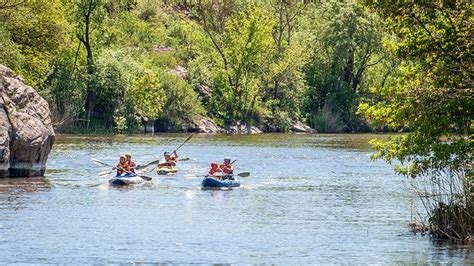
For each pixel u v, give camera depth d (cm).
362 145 10538
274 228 4216
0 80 6016
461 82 3631
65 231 4025
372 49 14400
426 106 3694
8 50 9775
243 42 13525
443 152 3759
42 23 10475
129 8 14775
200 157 8462
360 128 14750
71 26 11094
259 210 4841
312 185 6197
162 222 4350
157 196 5431
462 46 3575
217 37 14100
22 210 4641
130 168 6247
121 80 12094
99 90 12012
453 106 3675
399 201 5269
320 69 14988
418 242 3812
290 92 14362
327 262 3419
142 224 4275
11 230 4019
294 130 14212
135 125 12231
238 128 13500
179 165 7644
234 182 6062
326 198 5419
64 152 8594
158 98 12212
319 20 15088
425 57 3672
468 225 3819
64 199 5150
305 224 4350
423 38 3712
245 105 13625
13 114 6050
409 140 3862
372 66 14988
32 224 4197
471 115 3697
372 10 3722
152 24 14662
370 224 4347
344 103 14775
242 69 13612
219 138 11588
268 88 14312
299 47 14038
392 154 3916
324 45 14612
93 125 11969
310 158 8531
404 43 3759
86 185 5900
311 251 3641
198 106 13088
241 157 8544
